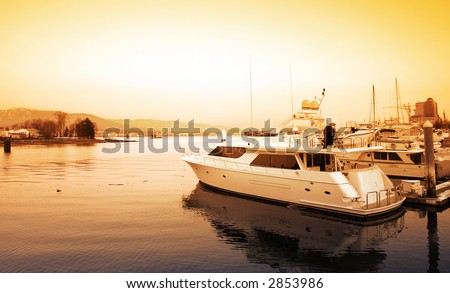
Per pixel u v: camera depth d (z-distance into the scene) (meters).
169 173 28.08
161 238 10.86
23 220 12.94
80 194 18.36
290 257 9.43
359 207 12.23
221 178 17.00
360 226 11.83
